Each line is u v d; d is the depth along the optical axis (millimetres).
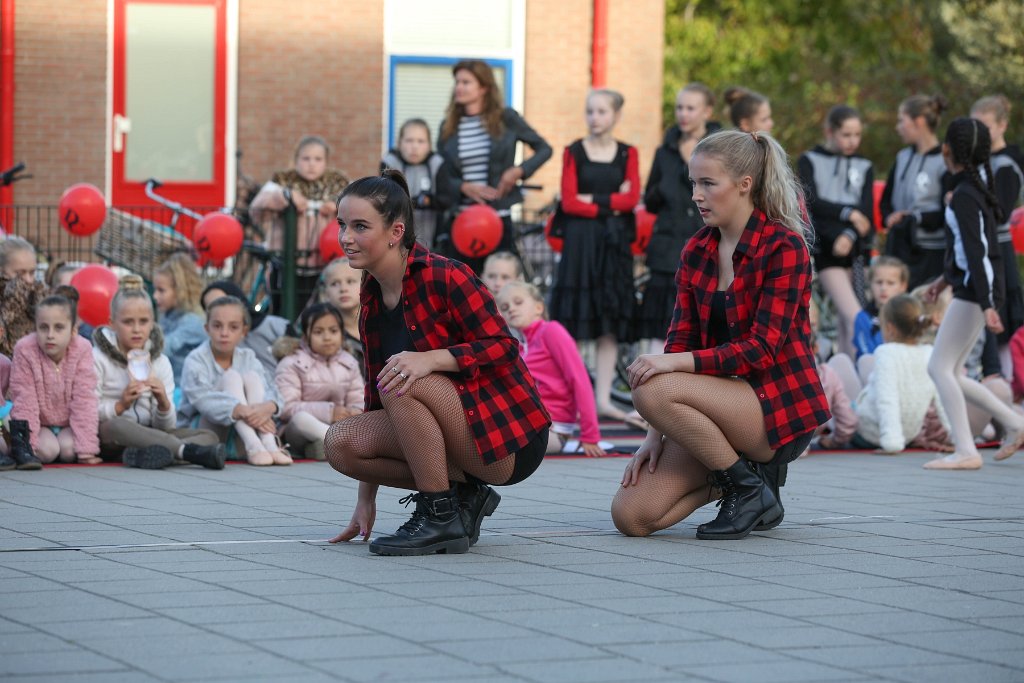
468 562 7145
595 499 9633
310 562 7082
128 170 22562
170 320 14039
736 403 7828
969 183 11414
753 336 7789
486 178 15484
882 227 15992
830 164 14883
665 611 6074
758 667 5199
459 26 23188
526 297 12227
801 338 7969
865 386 13617
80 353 11453
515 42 23266
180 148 22688
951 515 8953
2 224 18547
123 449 11586
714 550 7566
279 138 22844
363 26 22938
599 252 14523
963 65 35844
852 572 6996
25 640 5445
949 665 5289
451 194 15445
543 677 5008
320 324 12398
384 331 7504
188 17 22594
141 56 22531
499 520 8648
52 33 22234
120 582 6523
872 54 44562
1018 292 14328
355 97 22984
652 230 14906
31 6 22172
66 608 5984
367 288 7473
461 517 7430
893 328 12922
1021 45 35844
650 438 8133
